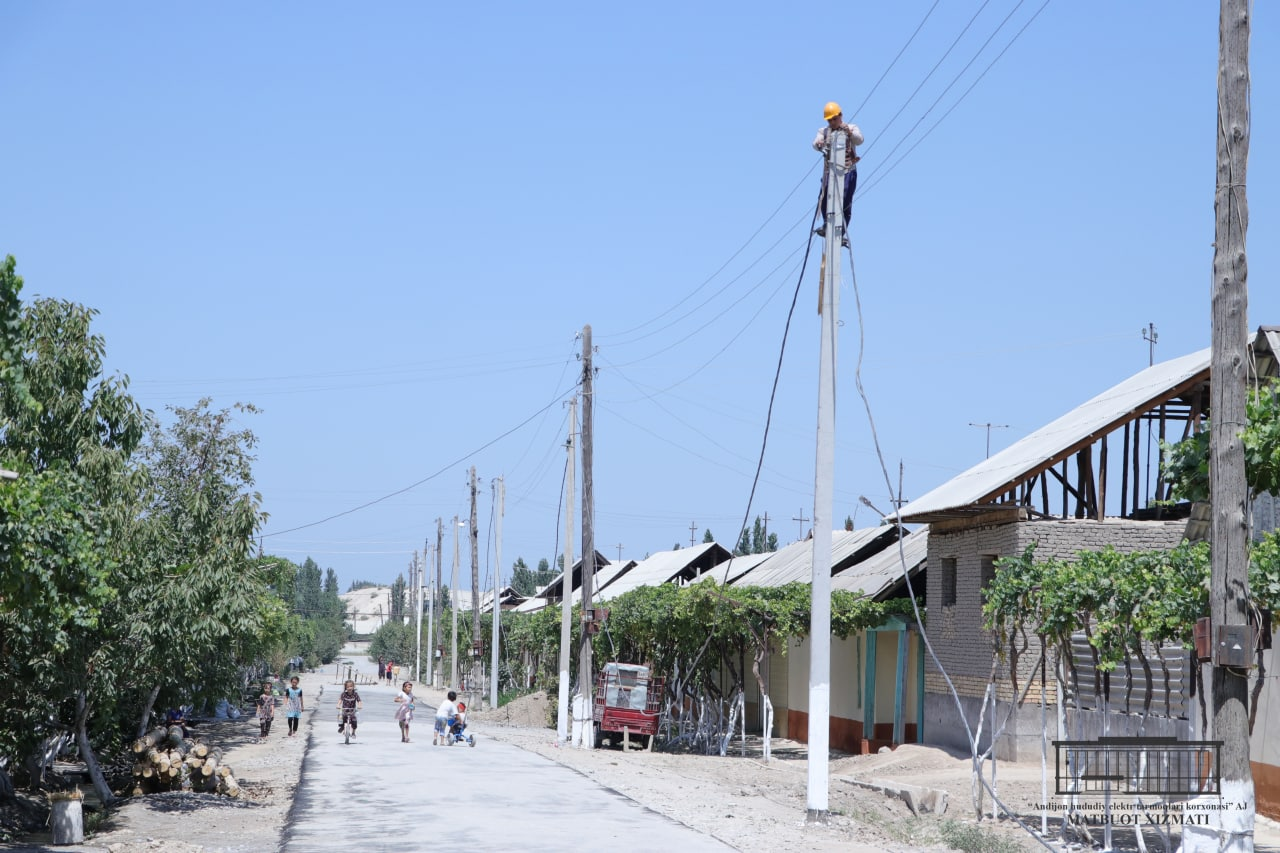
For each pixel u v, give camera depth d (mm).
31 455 18688
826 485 18875
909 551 34219
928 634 30562
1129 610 14984
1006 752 25797
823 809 18281
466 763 27578
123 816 19688
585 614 34844
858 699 33594
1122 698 19125
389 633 137000
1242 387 12242
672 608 35375
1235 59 12305
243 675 53000
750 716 44844
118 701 24750
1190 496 14719
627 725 36406
